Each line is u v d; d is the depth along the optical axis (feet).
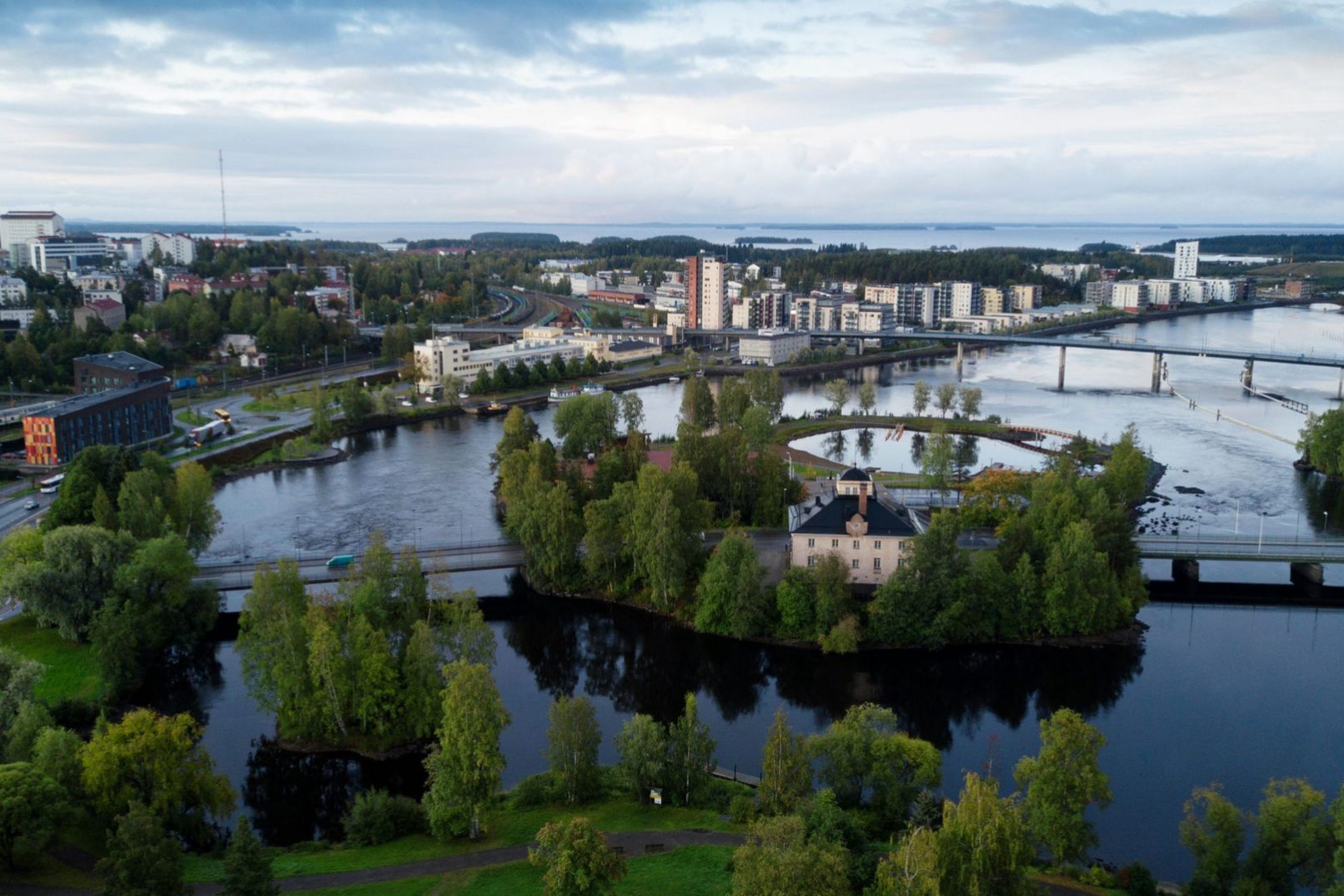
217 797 435.12
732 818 431.02
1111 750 543.39
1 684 498.69
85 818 419.74
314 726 543.80
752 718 593.42
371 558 587.27
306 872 393.50
